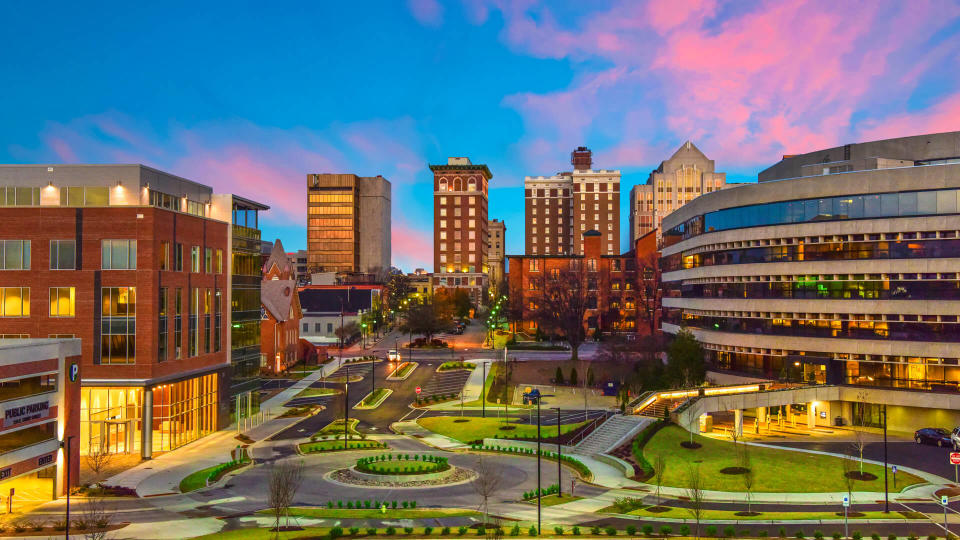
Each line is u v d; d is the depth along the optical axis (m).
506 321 159.12
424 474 45.44
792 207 67.75
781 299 68.38
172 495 41.12
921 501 39.22
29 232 51.38
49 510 38.00
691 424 57.06
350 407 75.06
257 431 62.34
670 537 31.89
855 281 63.94
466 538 31.81
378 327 149.88
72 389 43.09
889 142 77.31
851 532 32.91
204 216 63.59
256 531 32.75
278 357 99.06
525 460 51.69
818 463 47.22
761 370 70.75
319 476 45.97
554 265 134.25
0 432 36.94
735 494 40.84
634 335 122.56
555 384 87.25
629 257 133.50
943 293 59.66
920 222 60.41
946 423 59.78
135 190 54.56
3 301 51.34
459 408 74.50
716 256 76.44
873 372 63.22
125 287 51.16
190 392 57.53
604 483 44.22
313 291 150.12
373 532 32.50
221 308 62.78
